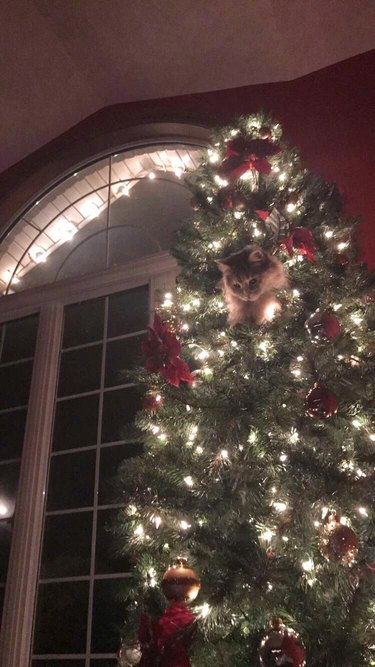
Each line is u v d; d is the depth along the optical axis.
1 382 3.51
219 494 1.60
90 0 3.14
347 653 1.33
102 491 2.90
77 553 2.80
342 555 1.36
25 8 3.20
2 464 3.21
